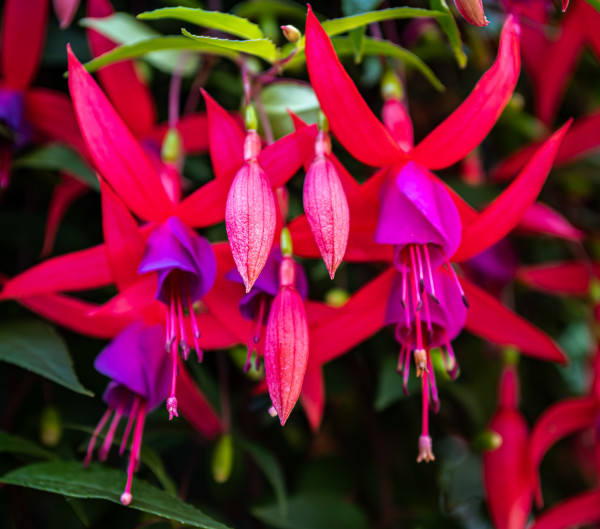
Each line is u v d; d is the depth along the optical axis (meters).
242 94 0.42
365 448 0.47
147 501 0.33
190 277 0.32
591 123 0.40
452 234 0.31
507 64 0.30
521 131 0.46
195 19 0.32
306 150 0.31
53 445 0.40
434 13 0.33
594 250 0.46
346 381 0.44
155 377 0.33
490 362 0.44
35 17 0.39
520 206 0.31
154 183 0.31
